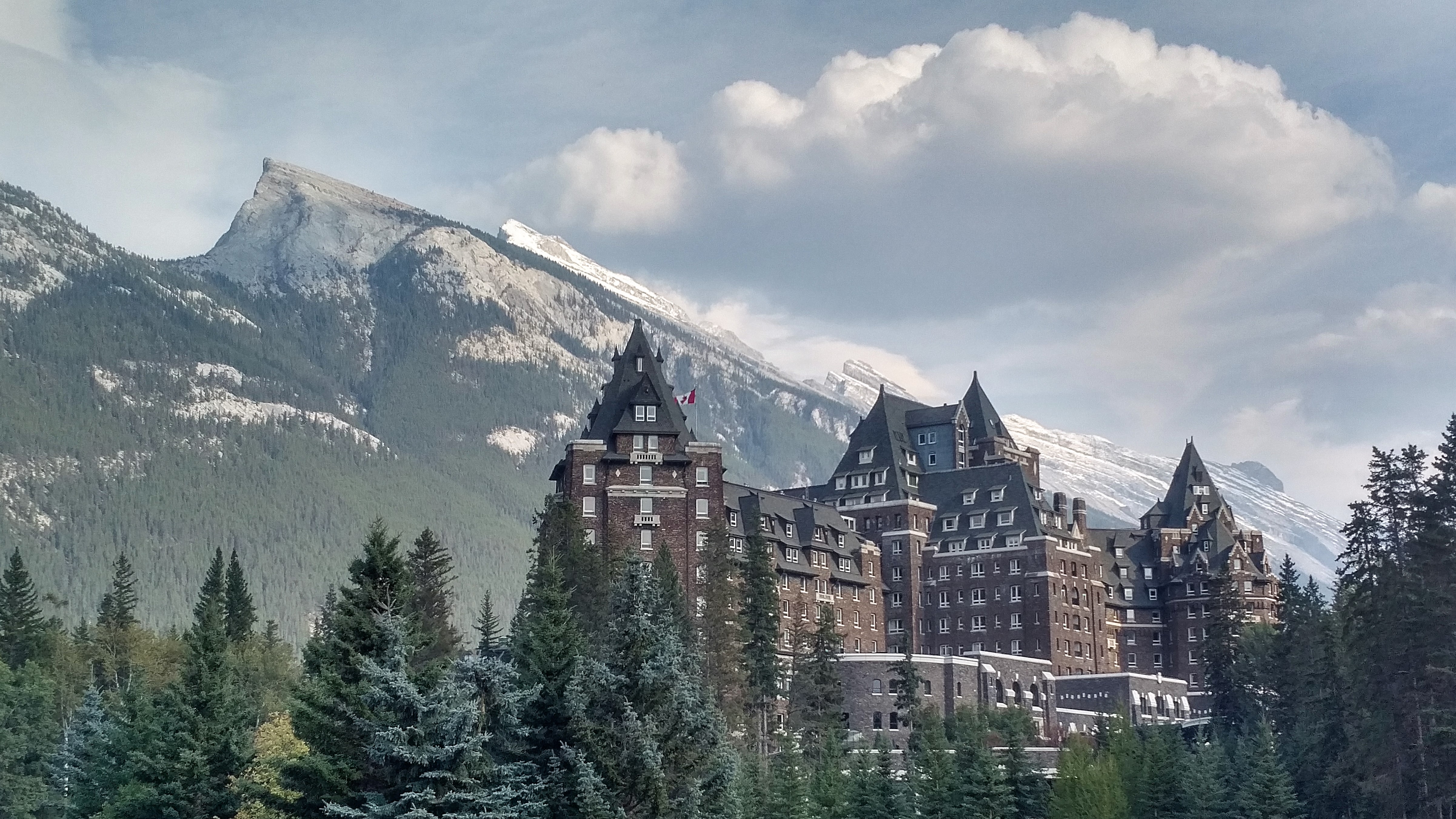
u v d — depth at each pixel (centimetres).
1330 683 16750
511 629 14925
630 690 10131
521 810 9131
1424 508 15038
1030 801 15762
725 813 10350
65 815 13362
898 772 17438
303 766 9156
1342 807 15975
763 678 18162
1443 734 13912
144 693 15012
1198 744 18312
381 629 9412
